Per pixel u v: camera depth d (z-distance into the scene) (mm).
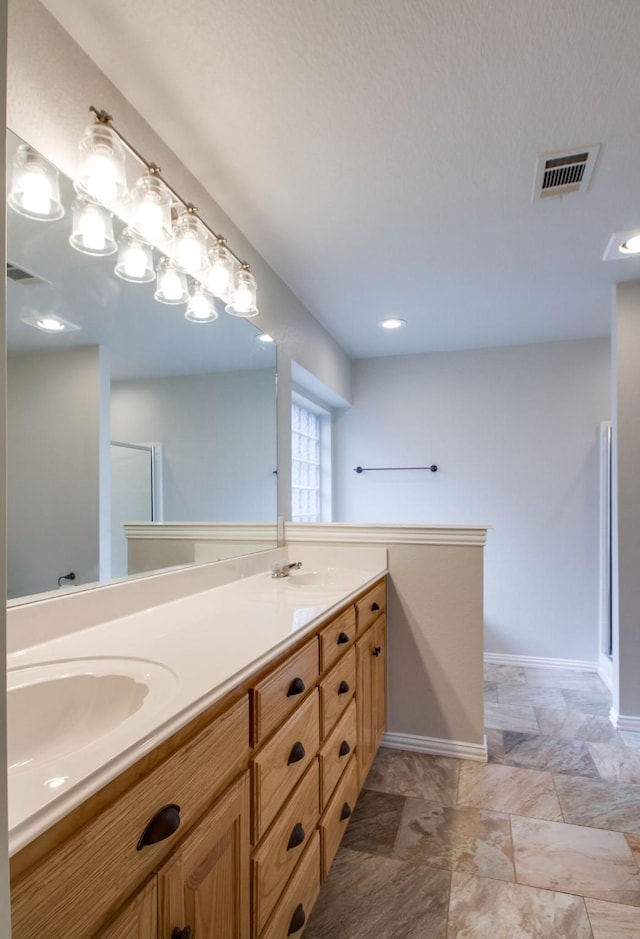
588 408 3463
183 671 868
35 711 818
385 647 2227
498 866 1512
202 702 755
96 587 1238
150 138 1426
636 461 2473
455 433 3713
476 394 3678
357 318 3033
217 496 1872
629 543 2469
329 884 1445
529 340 3506
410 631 2260
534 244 2145
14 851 452
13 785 521
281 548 2377
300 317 2746
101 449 1306
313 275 2432
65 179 1146
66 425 1190
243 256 2047
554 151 1546
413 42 1162
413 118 1403
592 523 3430
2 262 381
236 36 1138
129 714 836
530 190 1754
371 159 1583
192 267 1566
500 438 3627
